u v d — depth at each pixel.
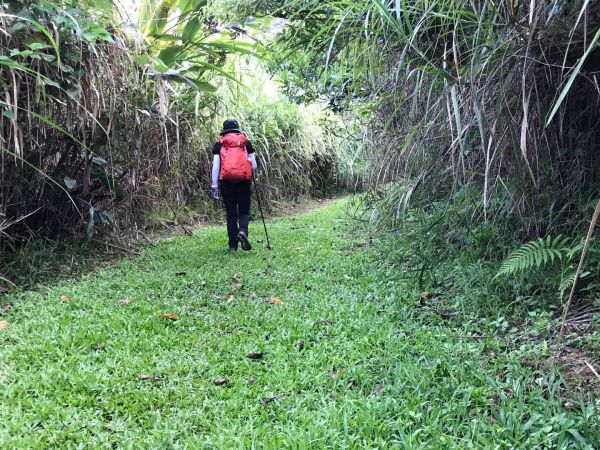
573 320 2.49
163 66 4.92
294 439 1.59
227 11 4.04
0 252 3.95
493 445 1.55
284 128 10.16
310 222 7.44
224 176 5.02
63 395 1.94
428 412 1.78
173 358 2.31
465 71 2.54
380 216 4.92
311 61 3.77
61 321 2.82
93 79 4.17
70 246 4.66
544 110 2.66
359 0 2.62
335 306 3.04
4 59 3.09
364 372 2.10
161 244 5.70
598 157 2.83
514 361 2.14
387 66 3.23
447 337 2.48
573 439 1.57
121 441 1.67
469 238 3.43
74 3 4.07
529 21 2.06
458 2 2.32
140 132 5.38
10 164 4.02
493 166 3.03
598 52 2.24
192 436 1.67
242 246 5.17
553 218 2.98
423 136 3.13
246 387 2.03
